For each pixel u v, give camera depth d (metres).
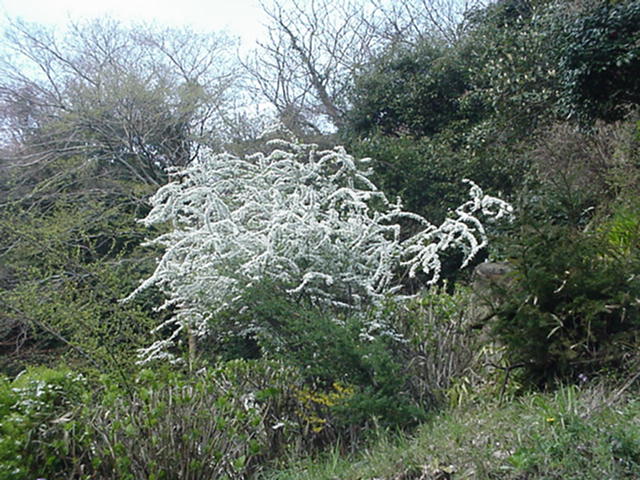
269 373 4.95
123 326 6.95
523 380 4.40
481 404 4.38
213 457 4.08
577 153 7.91
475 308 5.24
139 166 13.20
